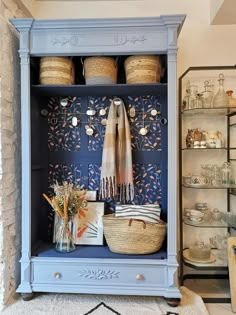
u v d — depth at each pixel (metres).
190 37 2.31
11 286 1.86
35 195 2.11
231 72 2.30
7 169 1.84
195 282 2.23
